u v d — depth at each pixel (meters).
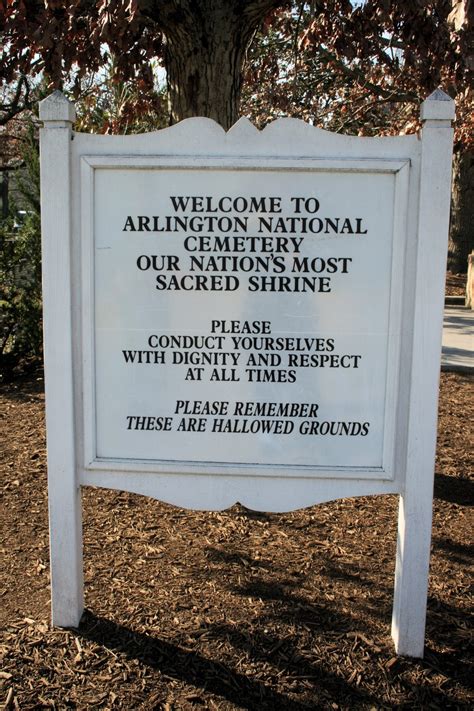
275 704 2.71
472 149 10.34
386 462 2.95
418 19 4.51
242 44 4.26
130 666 2.89
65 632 3.10
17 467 5.18
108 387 3.00
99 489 4.79
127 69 5.12
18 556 3.81
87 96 6.99
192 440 3.02
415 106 7.07
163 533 4.12
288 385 2.96
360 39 4.98
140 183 2.87
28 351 8.23
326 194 2.83
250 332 2.94
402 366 2.91
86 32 4.59
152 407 3.00
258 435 3.00
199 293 2.93
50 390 2.96
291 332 2.93
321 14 5.21
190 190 2.86
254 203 2.85
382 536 4.12
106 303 2.95
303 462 3.00
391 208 2.83
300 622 3.22
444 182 2.76
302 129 2.81
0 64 4.92
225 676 2.85
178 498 3.05
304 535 4.13
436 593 3.48
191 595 3.43
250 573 3.66
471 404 7.01
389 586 3.55
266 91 7.76
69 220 2.88
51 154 2.82
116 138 2.85
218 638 3.09
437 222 2.78
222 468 2.99
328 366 2.94
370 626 3.21
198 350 2.96
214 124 2.82
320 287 2.89
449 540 4.08
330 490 3.00
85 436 3.01
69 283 2.90
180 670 2.88
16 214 8.73
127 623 3.18
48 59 4.64
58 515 3.04
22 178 9.39
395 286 2.85
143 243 2.91
